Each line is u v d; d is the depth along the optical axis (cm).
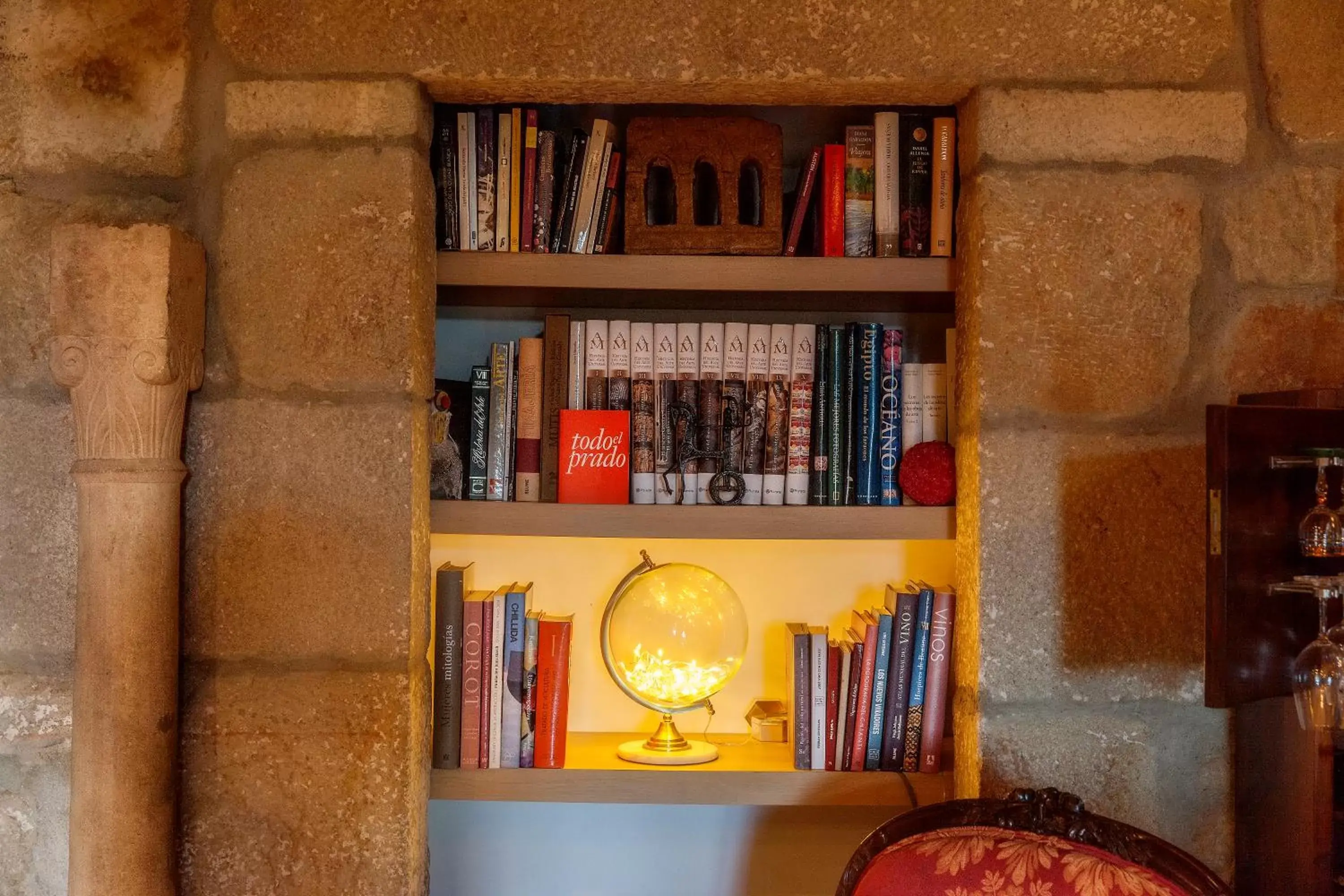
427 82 161
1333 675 126
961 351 167
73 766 151
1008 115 160
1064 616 159
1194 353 161
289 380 159
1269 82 162
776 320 201
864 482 175
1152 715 159
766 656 199
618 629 176
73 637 160
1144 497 160
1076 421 160
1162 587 159
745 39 159
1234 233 162
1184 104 160
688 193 173
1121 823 133
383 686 157
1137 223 160
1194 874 125
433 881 196
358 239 159
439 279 170
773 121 196
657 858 197
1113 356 160
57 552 160
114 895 147
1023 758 158
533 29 159
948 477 169
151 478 149
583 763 174
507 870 197
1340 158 162
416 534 160
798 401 175
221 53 161
